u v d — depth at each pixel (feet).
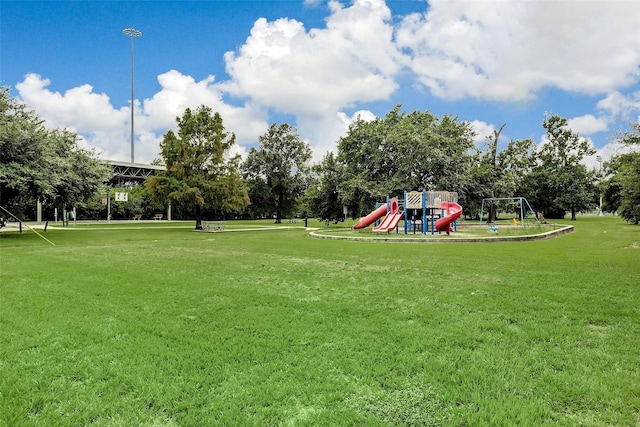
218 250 42.06
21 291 20.40
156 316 15.74
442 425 7.97
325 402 8.88
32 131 58.29
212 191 91.04
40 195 63.57
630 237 59.93
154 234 74.13
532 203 165.68
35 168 58.54
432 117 107.34
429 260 33.12
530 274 25.49
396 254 37.91
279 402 8.89
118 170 158.20
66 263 31.24
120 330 13.93
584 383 9.65
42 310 16.57
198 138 93.56
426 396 9.16
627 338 12.91
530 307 16.90
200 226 92.07
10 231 79.41
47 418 8.30
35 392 9.39
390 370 10.57
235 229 93.86
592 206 168.66
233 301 18.28
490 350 11.89
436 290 20.56
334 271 27.20
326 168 103.96
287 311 16.48
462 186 97.40
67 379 10.12
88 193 75.05
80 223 133.08
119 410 8.63
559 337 12.94
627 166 40.29
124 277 24.62
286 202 178.81
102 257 35.45
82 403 8.89
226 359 11.30
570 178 157.17
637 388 9.34
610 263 30.45
